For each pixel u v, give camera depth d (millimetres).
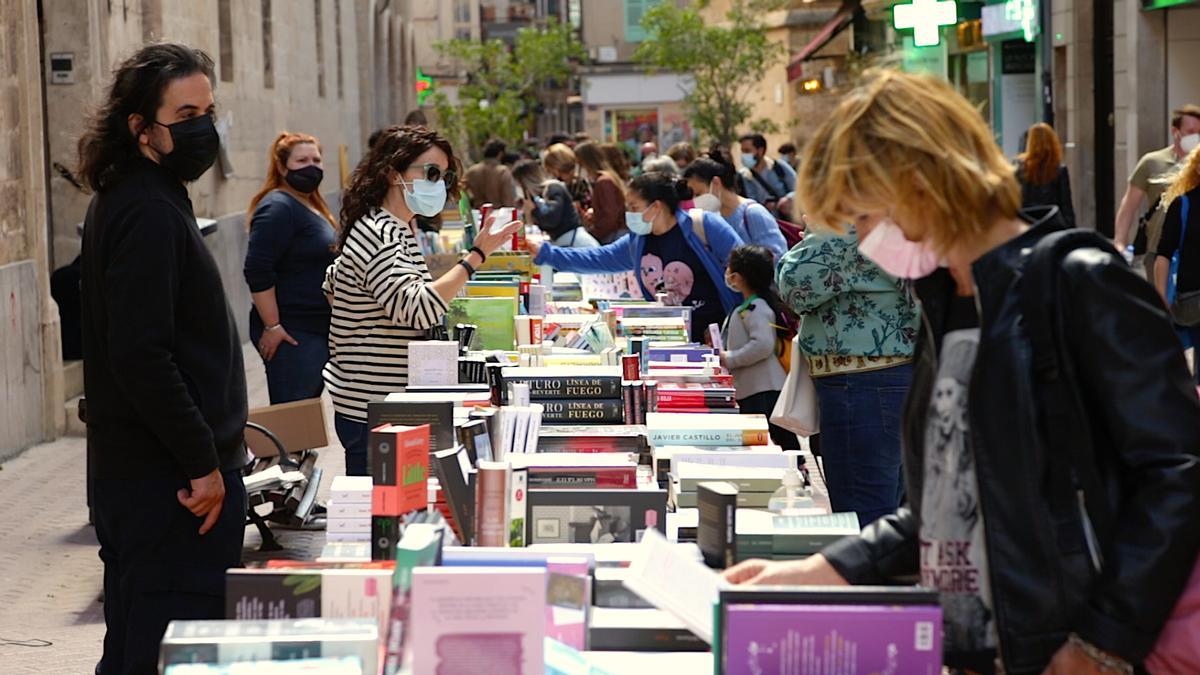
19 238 14266
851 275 7480
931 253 3500
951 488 3600
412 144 7875
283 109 28984
